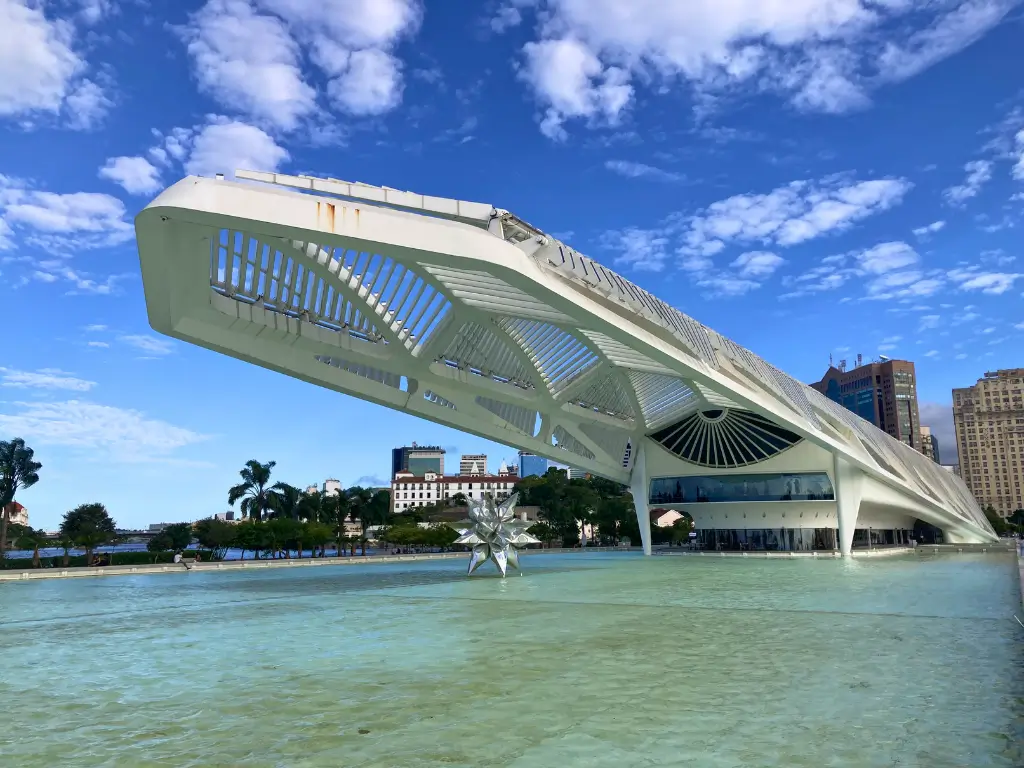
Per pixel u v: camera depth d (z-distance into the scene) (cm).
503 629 1277
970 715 689
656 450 4475
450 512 10325
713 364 2900
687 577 2497
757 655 1002
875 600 1678
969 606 1540
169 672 942
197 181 1450
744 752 589
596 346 2781
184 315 2020
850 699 754
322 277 2019
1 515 4816
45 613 1658
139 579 2802
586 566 3247
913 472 4794
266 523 4822
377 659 1004
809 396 4025
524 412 3631
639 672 898
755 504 4262
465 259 1658
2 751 621
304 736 649
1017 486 13325
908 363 15588
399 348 2466
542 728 662
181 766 577
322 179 1644
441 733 650
